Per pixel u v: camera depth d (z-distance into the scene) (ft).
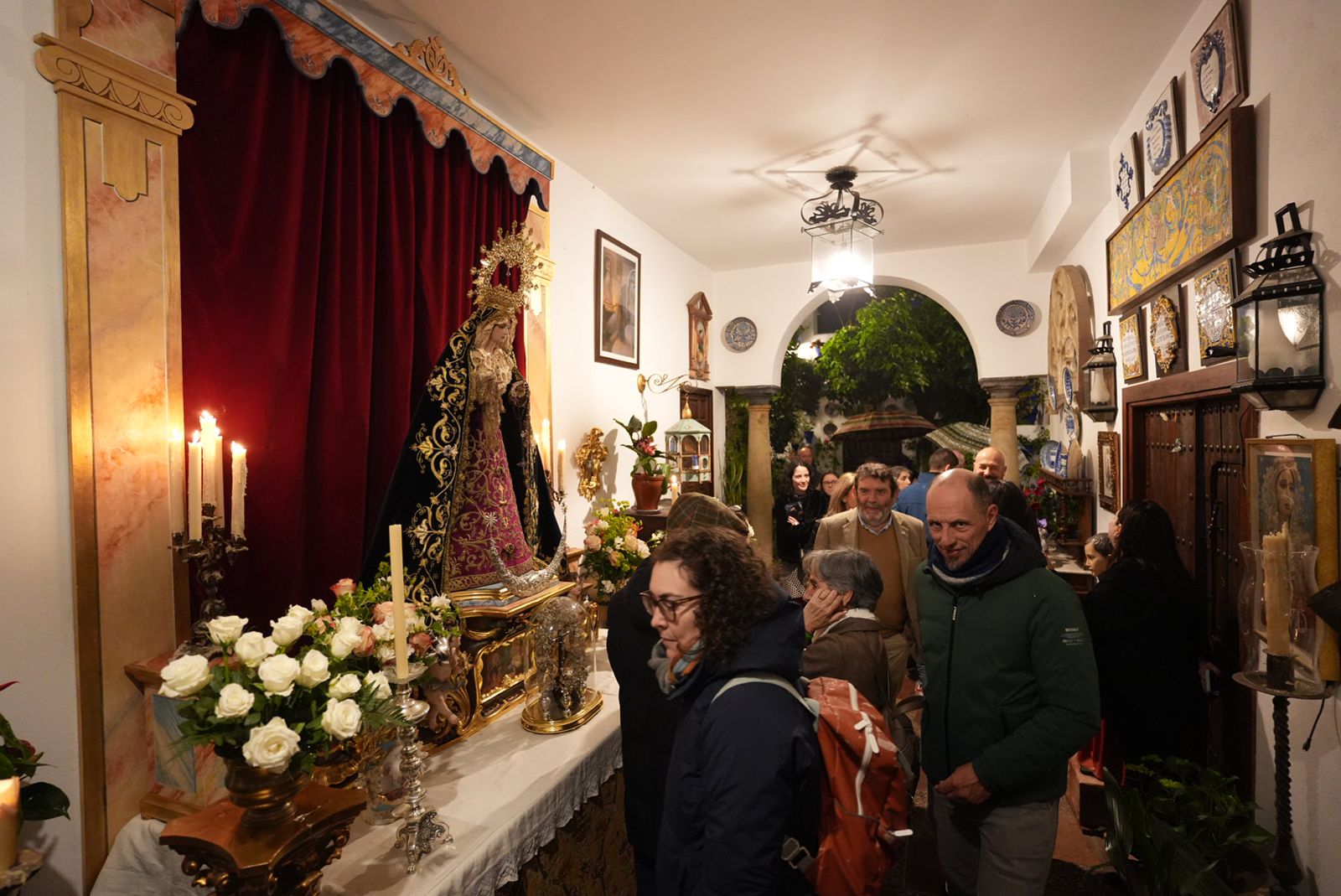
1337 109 6.53
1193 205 9.71
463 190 11.50
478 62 11.41
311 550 8.80
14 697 5.87
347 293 9.25
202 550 6.34
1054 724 6.18
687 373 22.84
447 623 7.25
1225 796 7.57
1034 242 20.31
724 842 3.93
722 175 16.19
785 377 33.14
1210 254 9.16
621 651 6.29
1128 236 13.07
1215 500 10.36
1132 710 9.46
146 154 6.86
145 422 6.77
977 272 22.74
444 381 7.78
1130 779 9.64
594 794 7.50
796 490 21.89
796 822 4.26
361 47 9.27
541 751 7.38
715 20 10.28
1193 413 11.04
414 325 10.49
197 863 4.83
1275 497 7.38
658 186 16.83
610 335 17.39
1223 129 8.60
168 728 6.21
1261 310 7.17
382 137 9.92
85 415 6.32
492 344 8.27
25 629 5.96
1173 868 6.95
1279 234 7.19
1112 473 15.11
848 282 16.52
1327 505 6.53
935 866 10.06
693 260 23.41
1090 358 15.96
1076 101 12.85
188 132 7.55
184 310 7.47
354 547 9.19
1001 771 6.29
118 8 6.71
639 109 12.96
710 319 24.61
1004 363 22.50
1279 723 6.91
